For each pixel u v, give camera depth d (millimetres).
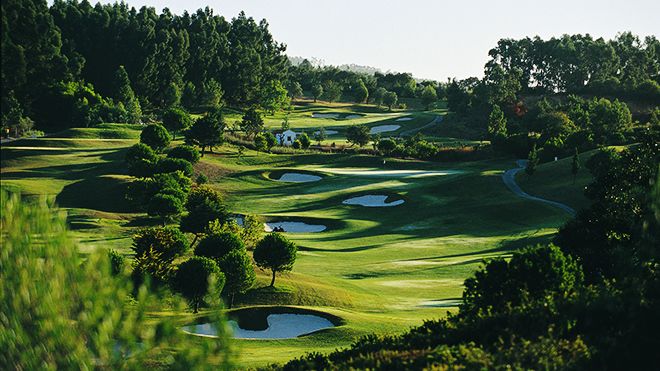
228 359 10703
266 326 37250
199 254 45750
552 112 148000
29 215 11141
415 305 44469
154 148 106312
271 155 120250
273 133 152875
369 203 91500
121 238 65000
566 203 83125
